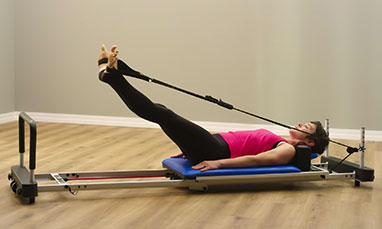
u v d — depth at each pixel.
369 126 4.74
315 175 2.82
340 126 4.81
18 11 5.41
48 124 5.25
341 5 4.70
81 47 5.29
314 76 4.81
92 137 4.50
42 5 5.34
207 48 5.01
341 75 4.76
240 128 5.02
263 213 2.42
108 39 5.21
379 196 2.75
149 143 4.27
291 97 4.88
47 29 5.36
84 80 5.31
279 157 2.80
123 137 4.54
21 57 5.45
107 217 2.31
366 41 4.68
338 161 3.11
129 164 3.47
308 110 4.86
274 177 2.74
